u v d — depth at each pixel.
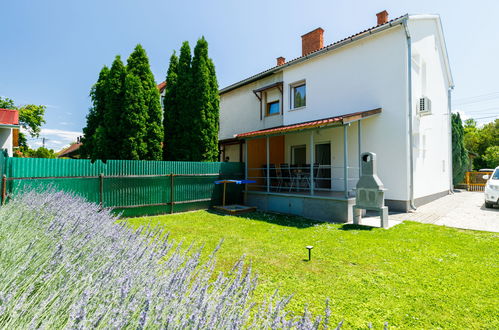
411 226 7.04
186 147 11.95
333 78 11.36
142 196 8.98
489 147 28.53
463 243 5.46
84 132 13.58
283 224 7.64
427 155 11.64
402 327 2.63
